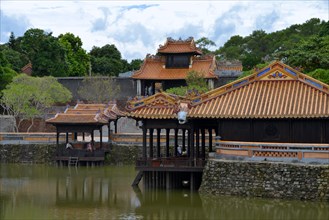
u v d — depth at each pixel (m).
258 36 191.38
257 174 44.97
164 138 74.62
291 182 43.56
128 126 94.94
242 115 45.94
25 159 78.75
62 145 76.69
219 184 46.59
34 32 128.25
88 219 40.09
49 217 40.94
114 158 76.75
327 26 104.44
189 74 96.00
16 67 121.94
